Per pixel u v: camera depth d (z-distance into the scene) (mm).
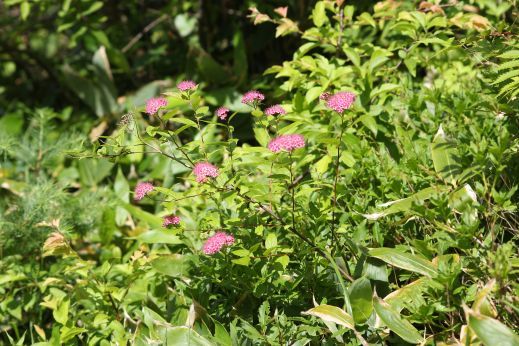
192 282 2498
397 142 2674
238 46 3949
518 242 2264
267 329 2182
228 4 4461
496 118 2555
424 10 2934
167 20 4730
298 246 2277
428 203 2365
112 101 4375
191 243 2646
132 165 3811
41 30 5355
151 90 4215
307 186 2334
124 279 2773
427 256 2104
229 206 2336
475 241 2045
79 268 2607
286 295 2211
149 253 2811
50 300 2816
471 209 2051
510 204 2135
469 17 2711
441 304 1932
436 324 2020
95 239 3213
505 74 2207
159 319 2277
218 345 2133
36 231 2992
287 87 2869
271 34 4152
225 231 2359
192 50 4027
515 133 2426
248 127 3746
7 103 5191
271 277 2230
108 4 4934
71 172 3951
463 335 1876
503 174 2357
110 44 4617
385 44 3320
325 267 2221
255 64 4340
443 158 2307
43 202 3033
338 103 2057
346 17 2963
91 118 4527
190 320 2182
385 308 1942
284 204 2377
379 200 2369
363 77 2781
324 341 2090
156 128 2139
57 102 5152
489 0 3139
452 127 2629
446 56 3127
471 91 2762
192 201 2822
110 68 4648
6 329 2867
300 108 2854
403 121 2789
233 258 2281
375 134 2598
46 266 3096
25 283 2965
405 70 3244
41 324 2885
